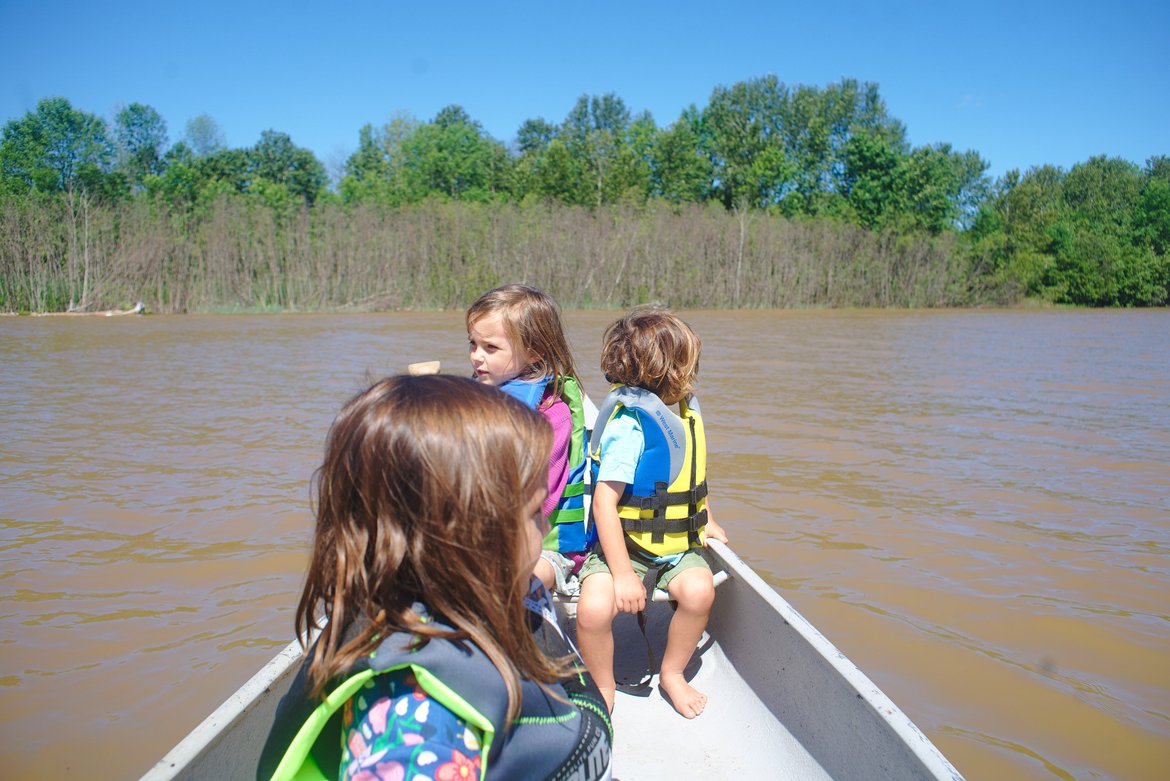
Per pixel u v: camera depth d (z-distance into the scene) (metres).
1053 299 47.25
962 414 8.58
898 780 1.65
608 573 2.43
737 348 17.23
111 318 28.42
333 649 1.01
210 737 1.47
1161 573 4.12
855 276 41.78
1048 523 4.89
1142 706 2.89
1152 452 6.77
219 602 3.75
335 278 34.06
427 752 0.93
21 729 2.75
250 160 64.75
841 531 4.74
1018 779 2.49
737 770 2.18
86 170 43.97
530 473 1.08
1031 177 71.06
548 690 1.12
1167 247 53.94
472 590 1.01
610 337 2.65
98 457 6.43
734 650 2.55
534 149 74.44
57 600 3.76
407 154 68.75
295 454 6.52
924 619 3.59
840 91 65.75
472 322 2.70
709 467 6.24
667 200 62.28
